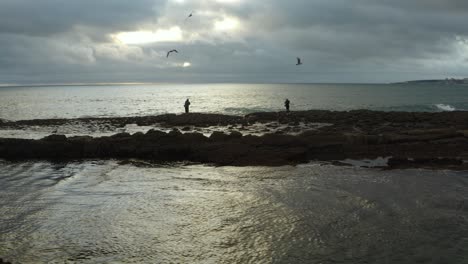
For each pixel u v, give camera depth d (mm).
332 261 9148
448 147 20844
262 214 12227
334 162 19391
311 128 29797
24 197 14273
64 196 14383
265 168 18578
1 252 9758
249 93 143875
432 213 12172
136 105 77625
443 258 9250
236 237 10547
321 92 148375
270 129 30422
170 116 42250
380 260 9172
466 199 13484
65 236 10703
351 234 10633
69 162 20859
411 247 9836
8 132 32719
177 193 14633
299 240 10297
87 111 62062
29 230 11125
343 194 14164
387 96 106625
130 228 11227
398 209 12539
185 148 21094
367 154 20484
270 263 9102
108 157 21953
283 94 129750
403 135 22188
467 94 115875
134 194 14578
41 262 9234
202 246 10031
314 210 12500
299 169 18219
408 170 17719
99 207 13086
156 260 9320
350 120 33562
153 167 19328
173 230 11062
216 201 13586
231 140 21766
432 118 33594
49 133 31953
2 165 20109
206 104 76938
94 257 9484
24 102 90688
